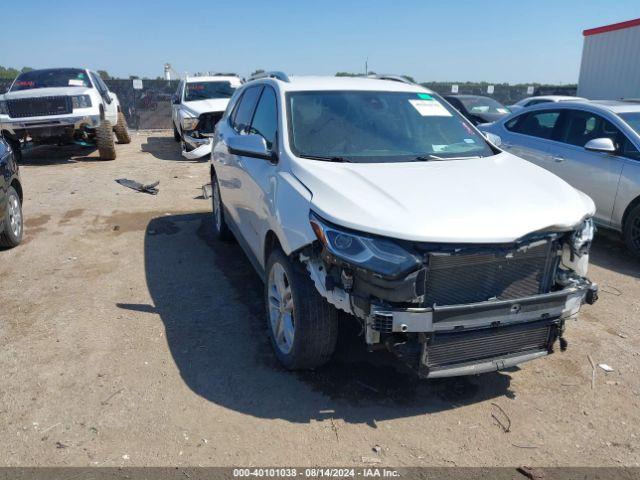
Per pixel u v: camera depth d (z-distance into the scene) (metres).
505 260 3.02
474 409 3.33
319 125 4.06
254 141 3.98
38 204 8.10
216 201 6.45
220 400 3.38
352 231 2.94
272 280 3.83
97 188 9.23
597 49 17.80
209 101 13.18
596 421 3.24
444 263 2.89
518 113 7.76
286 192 3.52
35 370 3.66
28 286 5.07
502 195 3.26
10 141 11.70
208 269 5.52
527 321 3.09
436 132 4.32
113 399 3.37
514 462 2.90
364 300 2.90
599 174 6.27
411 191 3.22
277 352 3.76
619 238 6.88
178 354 3.89
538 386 3.57
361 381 3.59
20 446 2.96
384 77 5.27
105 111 12.66
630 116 6.39
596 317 4.56
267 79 4.87
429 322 2.85
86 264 5.65
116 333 4.18
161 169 11.20
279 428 3.13
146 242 6.36
